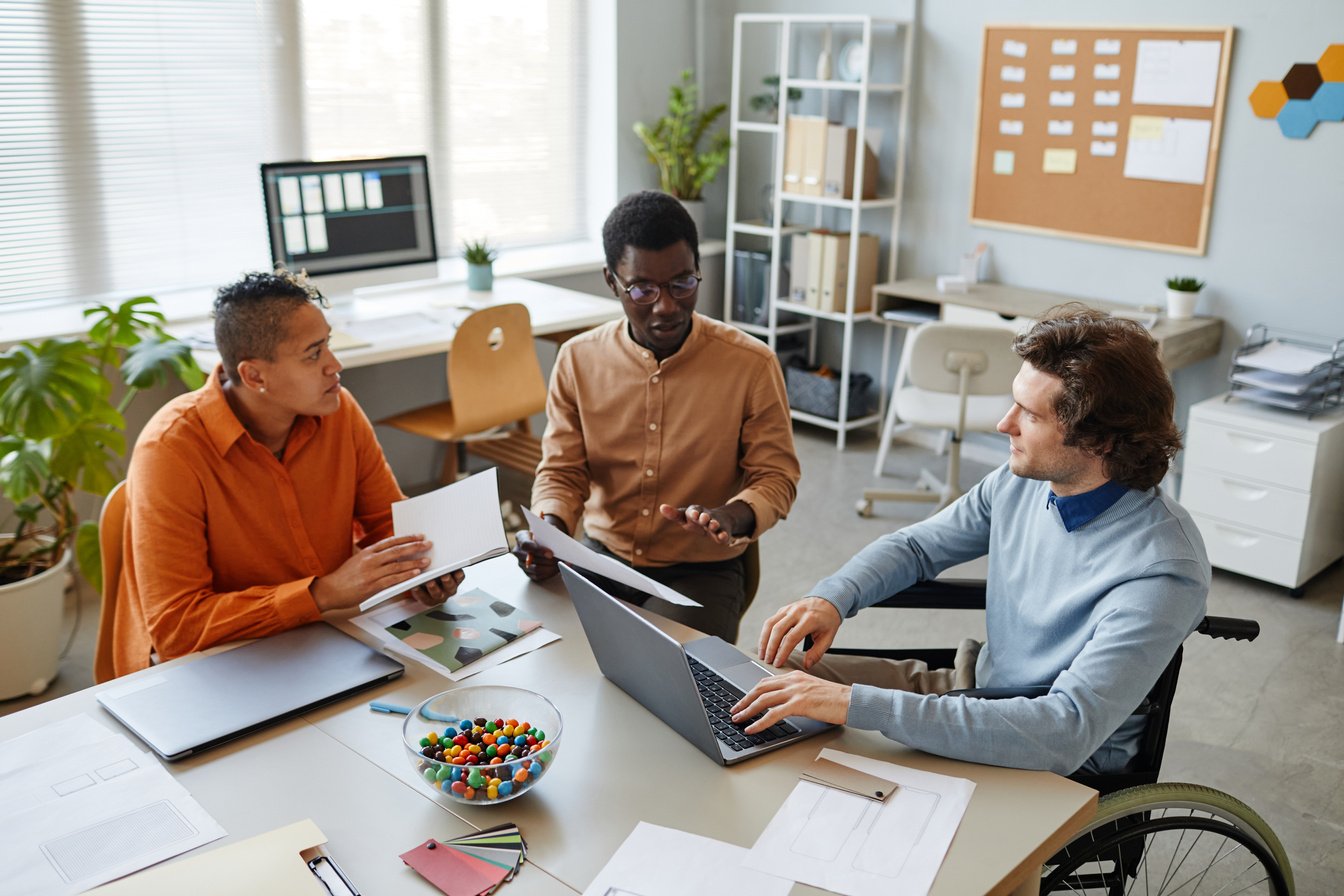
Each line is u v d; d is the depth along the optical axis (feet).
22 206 11.79
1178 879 7.22
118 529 6.25
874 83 15.06
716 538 6.15
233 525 5.99
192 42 12.61
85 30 11.80
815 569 11.88
